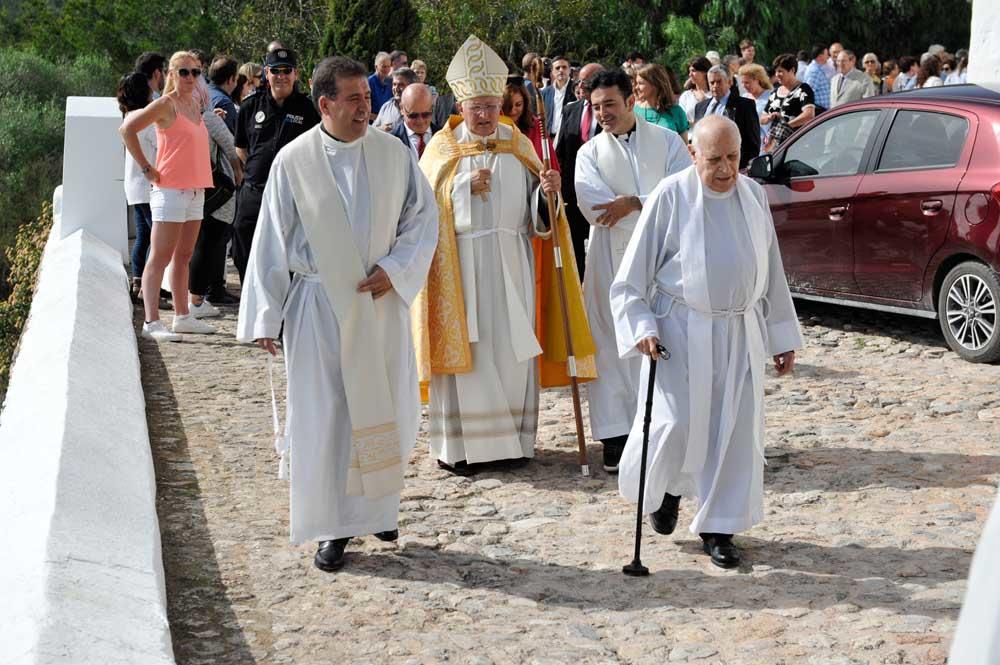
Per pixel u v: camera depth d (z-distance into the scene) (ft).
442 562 22.67
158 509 24.85
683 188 22.11
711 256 21.86
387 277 22.34
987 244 35.37
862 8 129.18
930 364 36.58
